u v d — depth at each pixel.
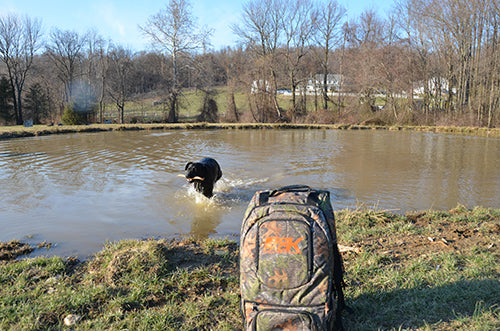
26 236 6.87
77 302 4.06
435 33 43.00
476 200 9.27
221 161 15.41
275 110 49.50
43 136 27.06
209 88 50.44
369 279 4.50
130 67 54.09
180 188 10.63
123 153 17.64
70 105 43.28
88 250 6.20
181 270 4.95
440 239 5.96
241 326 3.62
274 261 2.91
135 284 4.48
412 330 3.35
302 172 13.10
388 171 13.29
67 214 8.20
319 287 2.86
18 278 4.77
